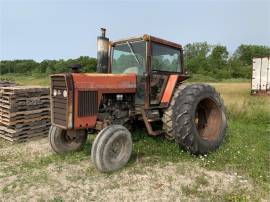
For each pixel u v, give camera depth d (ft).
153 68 17.33
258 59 50.14
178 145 17.40
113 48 18.80
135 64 17.39
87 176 13.80
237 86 81.25
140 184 12.93
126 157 14.87
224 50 196.85
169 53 18.85
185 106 16.14
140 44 17.11
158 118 17.42
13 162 16.05
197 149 16.37
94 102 14.67
